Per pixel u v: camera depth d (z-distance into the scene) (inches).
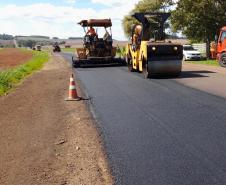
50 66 1409.9
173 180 258.7
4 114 507.5
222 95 565.0
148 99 551.5
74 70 1126.4
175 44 812.0
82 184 260.5
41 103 572.1
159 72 816.3
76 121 437.4
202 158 297.1
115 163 296.2
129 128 394.3
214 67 1112.8
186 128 384.2
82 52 1242.0
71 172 282.8
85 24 1248.8
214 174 265.6
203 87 653.3
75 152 327.6
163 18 927.0
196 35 1620.3
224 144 328.8
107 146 338.6
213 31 1589.6
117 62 1227.2
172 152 313.9
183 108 479.8
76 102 557.9
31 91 717.3
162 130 381.1
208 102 512.7
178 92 605.6
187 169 276.4
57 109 516.4
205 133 363.9
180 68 820.6
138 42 922.7
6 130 418.0
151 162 293.9
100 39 1248.8
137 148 328.5
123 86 699.4
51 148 341.1
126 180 263.3
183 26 1625.2
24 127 425.7
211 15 1571.1
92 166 292.8
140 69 889.5
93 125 414.6
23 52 3437.5
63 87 741.3
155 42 834.2
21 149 343.0
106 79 827.4
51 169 289.9
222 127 382.9
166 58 814.5
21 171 287.9
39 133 395.2
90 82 786.2
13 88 780.6
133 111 473.7
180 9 1612.9
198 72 943.7
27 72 1128.2
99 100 562.6
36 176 276.8
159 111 467.8
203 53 1972.2
